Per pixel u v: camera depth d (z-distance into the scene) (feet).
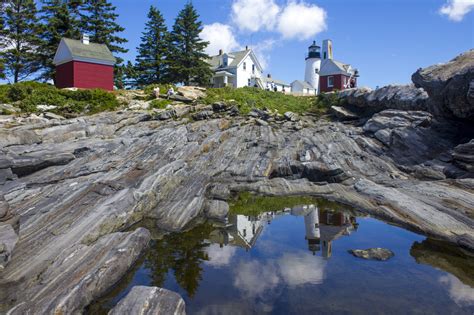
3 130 66.54
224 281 29.09
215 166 70.79
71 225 36.47
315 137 88.38
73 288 24.48
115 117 91.61
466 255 34.30
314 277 29.78
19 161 51.98
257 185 63.72
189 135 84.07
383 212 47.39
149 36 168.45
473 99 57.36
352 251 35.42
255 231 42.65
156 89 115.85
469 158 55.83
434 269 31.17
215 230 42.86
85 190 45.62
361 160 73.20
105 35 162.61
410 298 25.94
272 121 107.04
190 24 162.81
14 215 38.17
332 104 125.18
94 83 127.13
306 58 256.32
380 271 30.86
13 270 27.89
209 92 128.67
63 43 128.16
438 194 49.16
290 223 46.06
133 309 20.99
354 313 23.90
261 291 27.27
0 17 136.56
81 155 64.13
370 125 89.25
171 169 57.93
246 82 200.95
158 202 50.24
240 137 87.30
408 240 38.83
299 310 24.32
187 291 27.30
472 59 65.72
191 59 162.81
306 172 67.10
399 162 69.97
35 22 145.89
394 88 95.35
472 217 40.88
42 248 31.48
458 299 25.70
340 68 184.44
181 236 40.45
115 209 40.78
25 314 21.79
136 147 70.74
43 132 71.15
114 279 28.22
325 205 54.54
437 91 67.15
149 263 32.68
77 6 160.86
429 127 75.87
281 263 32.94
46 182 50.88
